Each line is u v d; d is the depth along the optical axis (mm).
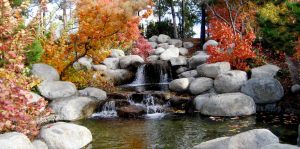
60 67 17188
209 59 17766
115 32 16531
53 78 15883
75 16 16922
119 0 15969
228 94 14188
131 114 14320
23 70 11312
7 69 9672
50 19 17844
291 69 14797
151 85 21109
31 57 15281
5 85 9000
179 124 12562
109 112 15039
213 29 18203
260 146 7230
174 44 29750
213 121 12805
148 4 16250
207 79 16094
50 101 14633
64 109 13742
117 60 22922
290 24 11398
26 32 11367
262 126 11719
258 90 14359
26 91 9680
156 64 22516
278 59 18422
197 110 14711
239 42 16984
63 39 17156
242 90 14844
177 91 16828
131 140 10555
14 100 8859
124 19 16156
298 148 6109
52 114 13508
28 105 9430
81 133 10133
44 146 9125
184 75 19922
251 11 20359
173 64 22188
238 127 11734
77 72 17875
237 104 13633
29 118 9211
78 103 14258
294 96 14195
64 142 9469
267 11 15352
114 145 10039
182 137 10766
